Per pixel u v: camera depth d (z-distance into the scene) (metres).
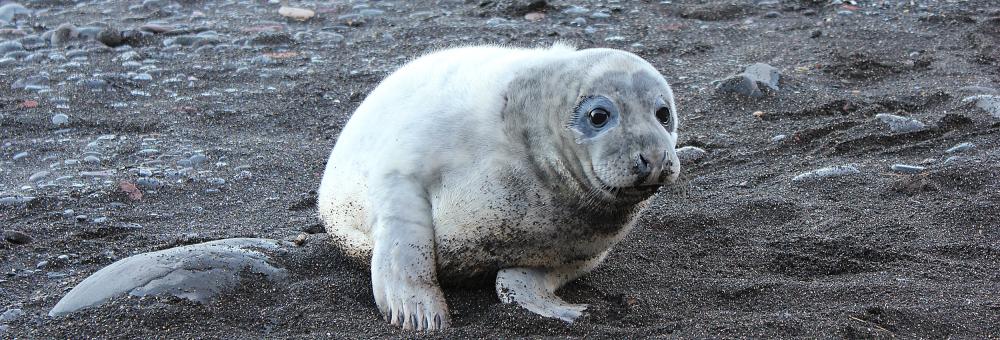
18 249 5.54
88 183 6.72
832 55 9.19
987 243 5.40
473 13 10.82
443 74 4.71
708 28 10.21
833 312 4.41
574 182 4.32
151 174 6.89
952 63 8.97
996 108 7.57
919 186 6.21
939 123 7.44
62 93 8.60
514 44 9.69
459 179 4.40
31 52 9.83
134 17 11.15
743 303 4.70
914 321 4.35
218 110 8.30
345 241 4.91
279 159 7.28
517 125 4.35
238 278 4.72
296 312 4.49
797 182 6.52
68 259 5.42
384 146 4.58
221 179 6.86
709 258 5.36
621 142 4.12
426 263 4.44
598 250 4.66
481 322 4.36
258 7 11.45
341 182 4.83
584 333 4.22
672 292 4.82
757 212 6.02
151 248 5.59
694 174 6.81
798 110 7.93
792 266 5.24
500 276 4.56
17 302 4.82
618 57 4.36
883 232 5.62
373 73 9.12
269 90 8.76
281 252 5.07
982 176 6.27
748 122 7.78
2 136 7.73
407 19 10.72
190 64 9.45
